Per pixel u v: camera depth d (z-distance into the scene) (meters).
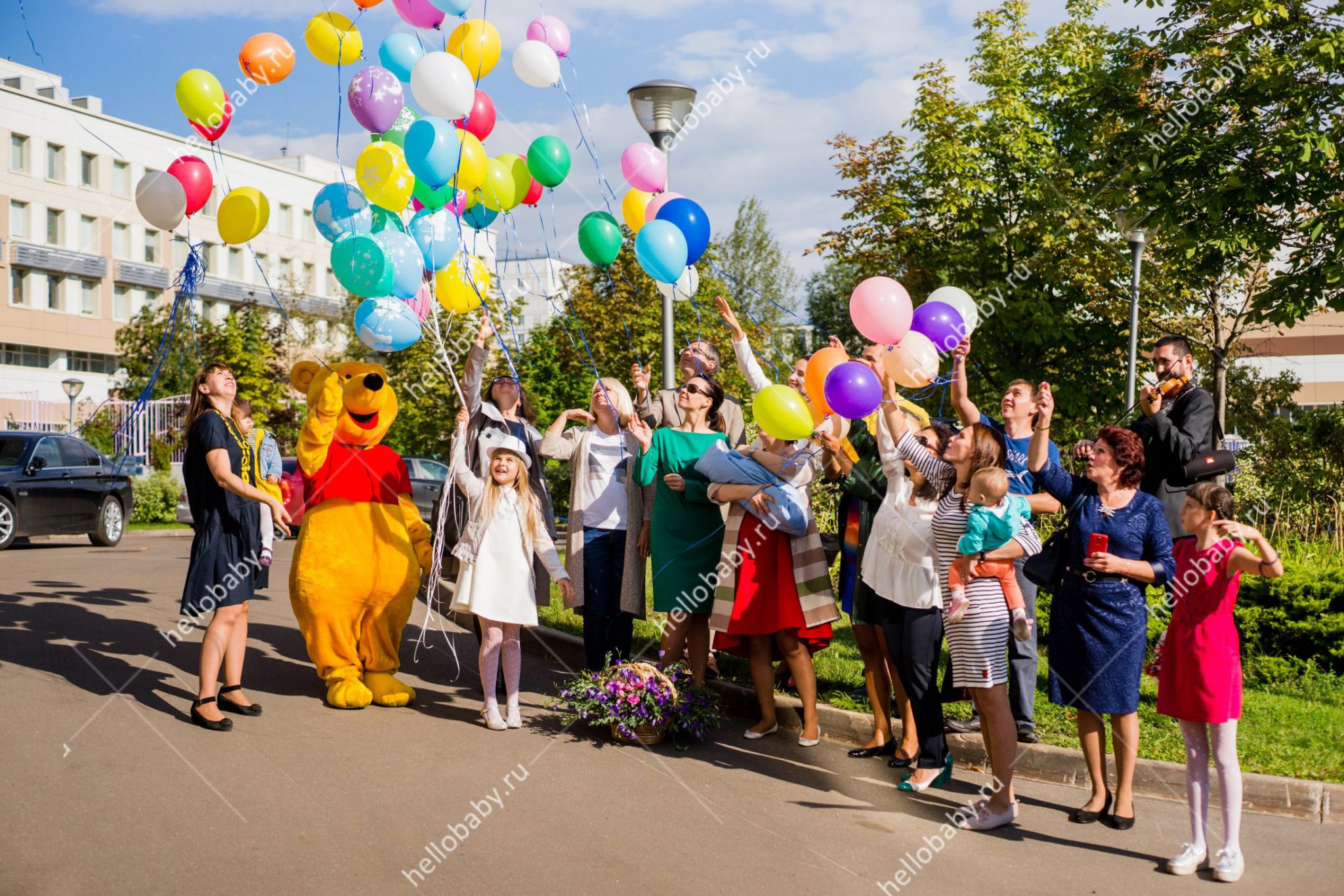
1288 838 4.80
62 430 36.81
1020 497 4.96
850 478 5.94
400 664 7.84
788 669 7.02
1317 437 18.05
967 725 6.08
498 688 7.29
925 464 5.40
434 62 6.13
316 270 54.91
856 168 17.25
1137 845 4.70
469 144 6.65
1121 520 4.88
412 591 6.82
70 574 11.61
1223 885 4.26
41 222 44.84
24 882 3.84
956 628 4.93
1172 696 4.50
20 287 44.50
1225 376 21.11
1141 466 4.93
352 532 6.59
